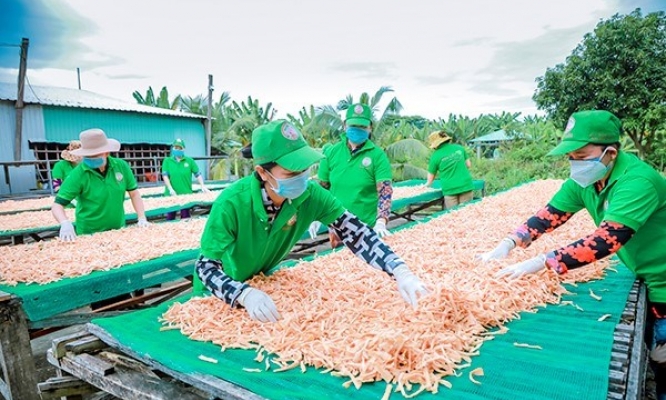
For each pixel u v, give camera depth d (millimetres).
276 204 1849
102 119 13977
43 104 12492
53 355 1729
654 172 1885
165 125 15766
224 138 19609
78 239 3686
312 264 2398
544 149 18203
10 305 2273
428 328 1392
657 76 13156
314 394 1159
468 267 2154
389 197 3531
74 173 3906
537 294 1829
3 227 5039
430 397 1130
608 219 1844
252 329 1576
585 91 13961
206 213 8359
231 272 2035
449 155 6938
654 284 2078
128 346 1533
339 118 15875
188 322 1675
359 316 1604
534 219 2414
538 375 1223
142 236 3830
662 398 2281
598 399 1090
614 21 13742
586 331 1531
